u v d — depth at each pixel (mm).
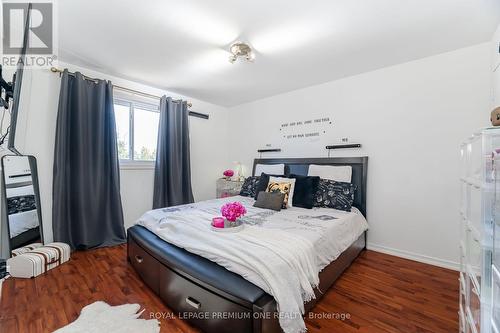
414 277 2127
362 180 2861
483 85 2166
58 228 2494
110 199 2951
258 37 2078
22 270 2033
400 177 2637
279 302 1175
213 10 1720
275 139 3863
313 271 1509
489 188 932
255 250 1415
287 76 3023
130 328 1438
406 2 1622
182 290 1497
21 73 1758
